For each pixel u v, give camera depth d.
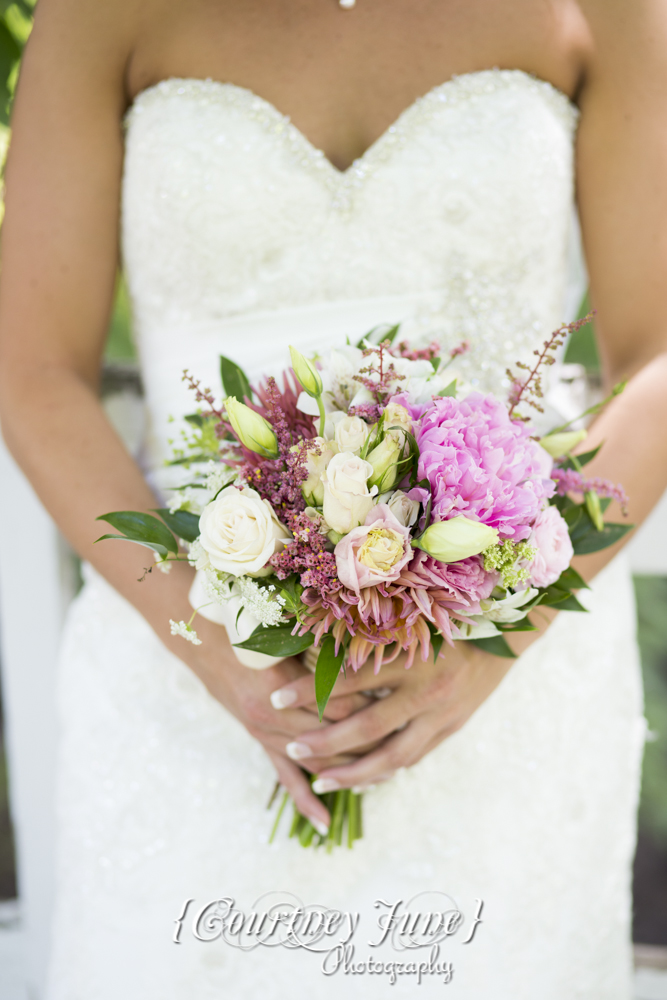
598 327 1.45
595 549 1.15
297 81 1.32
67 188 1.32
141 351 1.44
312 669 1.14
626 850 1.42
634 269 1.35
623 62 1.32
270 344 1.33
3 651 1.92
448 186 1.30
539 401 1.37
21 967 2.15
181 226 1.32
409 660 0.96
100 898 1.28
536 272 1.38
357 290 1.32
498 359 1.33
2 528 1.87
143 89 1.38
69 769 1.38
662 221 1.33
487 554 0.92
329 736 1.13
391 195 1.30
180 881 1.25
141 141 1.34
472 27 1.33
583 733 1.37
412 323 1.33
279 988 1.24
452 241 1.32
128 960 1.25
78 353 1.37
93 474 1.25
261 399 1.08
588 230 1.42
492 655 1.17
